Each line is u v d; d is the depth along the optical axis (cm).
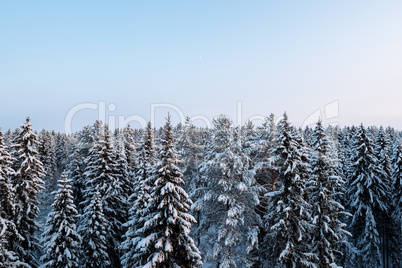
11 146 2292
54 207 1978
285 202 2055
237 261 2314
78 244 1991
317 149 2273
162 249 1505
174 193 1598
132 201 2617
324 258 2134
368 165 3039
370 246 2928
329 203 2206
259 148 2697
